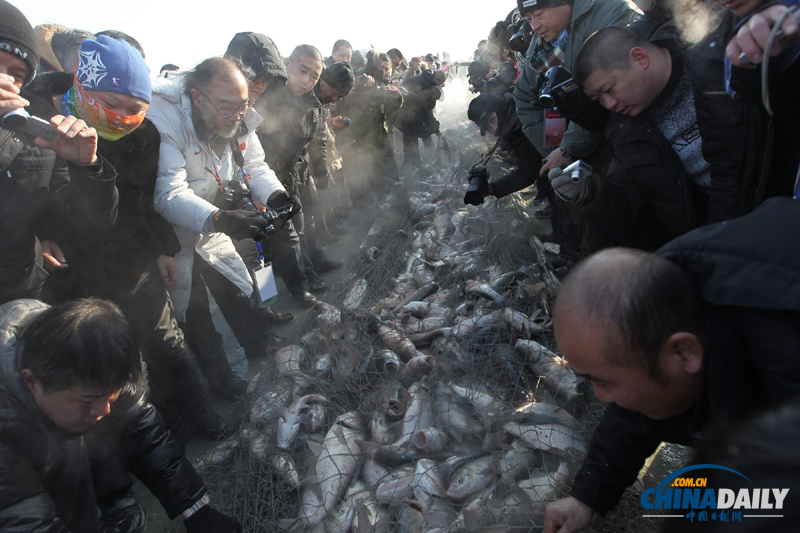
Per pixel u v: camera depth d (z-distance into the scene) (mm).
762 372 917
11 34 1827
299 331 3465
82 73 2111
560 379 2420
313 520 2025
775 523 696
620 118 2418
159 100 2652
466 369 2514
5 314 1534
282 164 4094
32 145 2023
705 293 962
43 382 1364
